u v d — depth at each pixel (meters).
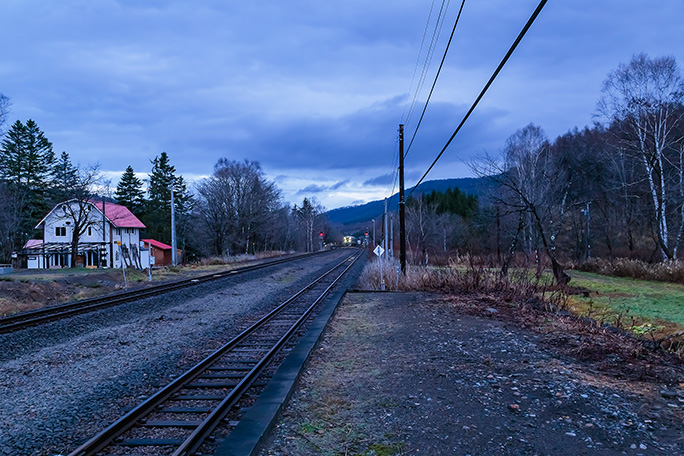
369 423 4.69
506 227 40.94
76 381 6.94
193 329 11.15
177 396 6.03
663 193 26.94
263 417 4.59
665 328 10.64
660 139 28.33
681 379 5.98
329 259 54.34
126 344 9.49
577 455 3.91
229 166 59.88
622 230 39.16
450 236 64.50
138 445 4.52
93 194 39.94
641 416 4.76
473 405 5.13
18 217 46.59
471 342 8.30
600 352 7.30
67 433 4.99
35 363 8.01
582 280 24.28
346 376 6.45
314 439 4.32
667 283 22.56
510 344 8.06
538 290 15.93
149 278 26.84
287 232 92.75
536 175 31.73
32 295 17.08
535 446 4.09
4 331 10.32
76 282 21.84
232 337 10.22
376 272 22.69
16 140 55.03
